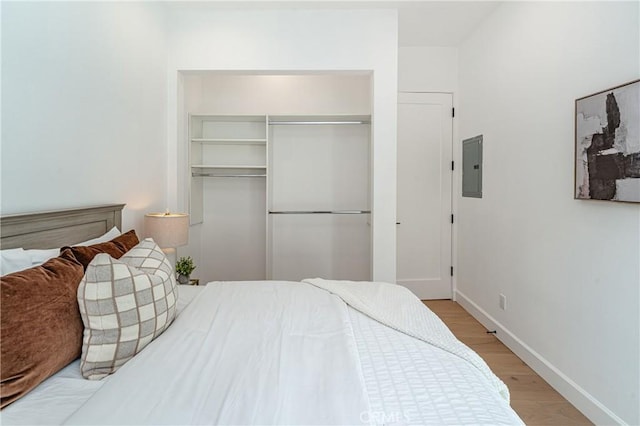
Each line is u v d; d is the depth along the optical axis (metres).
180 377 0.98
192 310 1.52
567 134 2.04
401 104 3.72
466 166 3.49
